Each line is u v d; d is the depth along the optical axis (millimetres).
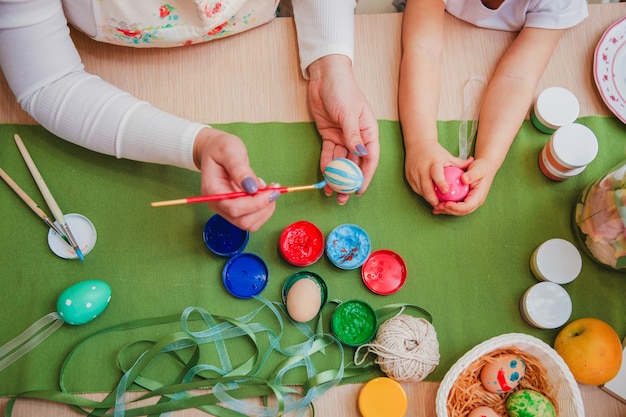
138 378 842
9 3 801
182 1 873
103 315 881
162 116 870
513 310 916
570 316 917
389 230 946
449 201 910
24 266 898
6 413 820
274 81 1008
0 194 935
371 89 1017
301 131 984
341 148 949
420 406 855
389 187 969
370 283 911
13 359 852
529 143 1007
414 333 819
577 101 988
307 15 978
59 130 897
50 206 908
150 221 931
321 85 947
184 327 869
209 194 788
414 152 944
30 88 876
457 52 1035
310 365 857
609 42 1023
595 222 890
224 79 1007
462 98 1013
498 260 940
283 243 905
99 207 935
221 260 916
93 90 882
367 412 823
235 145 780
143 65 1007
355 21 1051
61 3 889
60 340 866
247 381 853
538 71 980
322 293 895
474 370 830
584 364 833
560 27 979
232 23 975
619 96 1007
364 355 870
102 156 958
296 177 964
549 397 824
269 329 876
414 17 1011
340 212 949
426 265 931
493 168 934
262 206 763
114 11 882
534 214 969
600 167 999
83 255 904
